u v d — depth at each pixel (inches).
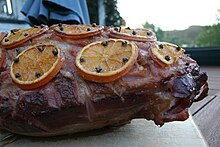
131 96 10.4
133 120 13.0
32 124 10.6
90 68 10.1
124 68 10.0
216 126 12.4
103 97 10.3
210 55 34.2
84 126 11.1
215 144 10.7
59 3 24.5
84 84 10.4
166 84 10.5
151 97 10.6
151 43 11.5
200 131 11.7
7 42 12.0
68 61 10.7
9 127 11.3
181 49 11.9
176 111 10.9
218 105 15.6
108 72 10.0
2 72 11.2
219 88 20.3
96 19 38.1
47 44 11.1
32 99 10.1
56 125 10.6
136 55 10.4
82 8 28.1
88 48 10.7
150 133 11.7
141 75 10.4
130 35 11.7
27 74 10.4
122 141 11.1
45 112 10.1
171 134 11.5
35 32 12.2
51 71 10.1
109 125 11.9
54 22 26.3
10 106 10.5
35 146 10.9
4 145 11.1
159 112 10.9
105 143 11.0
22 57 10.9
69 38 11.5
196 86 11.2
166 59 10.6
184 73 10.6
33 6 25.5
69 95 10.2
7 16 32.4
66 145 10.9
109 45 10.9
